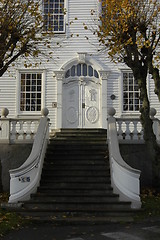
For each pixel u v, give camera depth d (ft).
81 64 54.19
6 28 35.76
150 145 35.96
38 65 51.72
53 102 53.11
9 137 41.73
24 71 54.08
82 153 38.86
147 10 38.75
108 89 53.06
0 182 37.70
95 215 29.17
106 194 31.73
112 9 36.91
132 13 35.96
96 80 53.67
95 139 43.88
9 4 36.88
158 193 36.22
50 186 33.94
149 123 36.27
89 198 31.50
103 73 53.01
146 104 36.47
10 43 36.60
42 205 30.66
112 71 53.42
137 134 41.32
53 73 53.72
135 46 36.58
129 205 30.37
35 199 31.76
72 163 37.11
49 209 29.50
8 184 40.65
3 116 42.52
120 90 52.90
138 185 31.14
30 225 26.35
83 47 53.88
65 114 53.31
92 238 22.43
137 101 53.31
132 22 36.35
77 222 27.09
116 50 36.88
